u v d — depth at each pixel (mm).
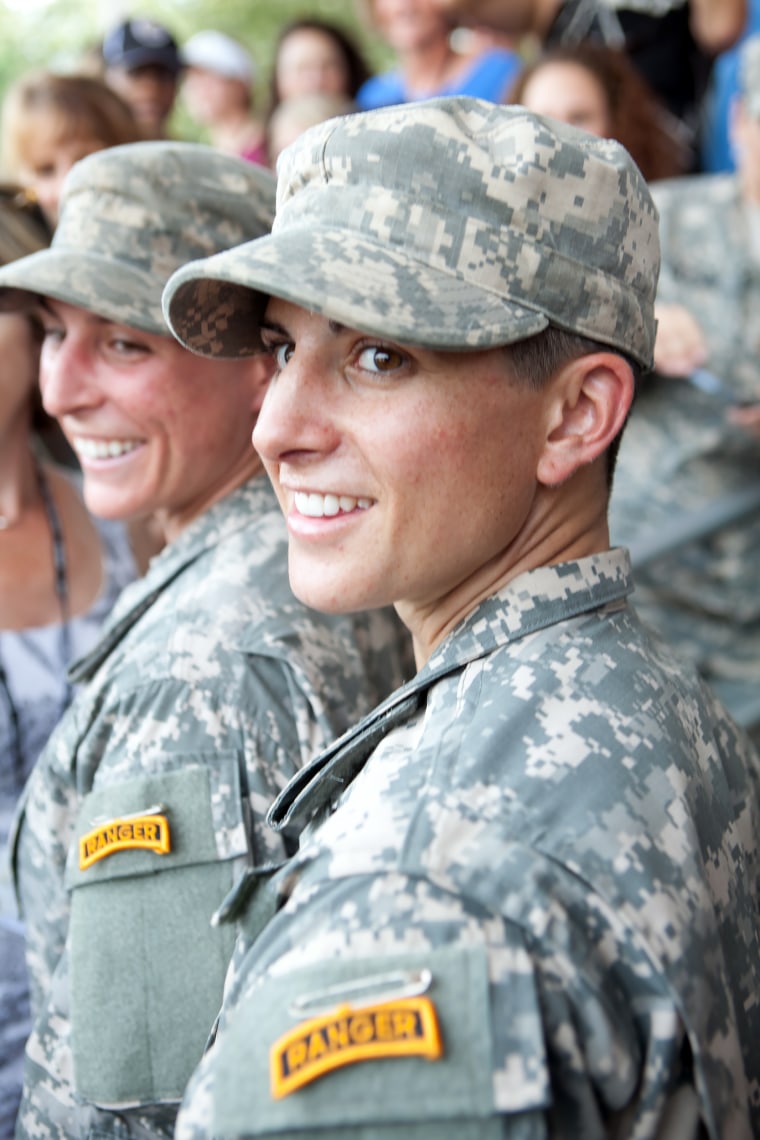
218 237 1547
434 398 1000
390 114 1020
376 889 864
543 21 3916
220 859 1278
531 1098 795
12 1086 1711
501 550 1080
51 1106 1347
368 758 1095
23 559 1946
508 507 1043
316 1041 825
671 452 2863
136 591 1539
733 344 2762
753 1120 966
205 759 1317
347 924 860
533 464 1050
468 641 1050
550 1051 831
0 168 2830
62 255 1511
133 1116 1294
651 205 1081
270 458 1063
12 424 1929
